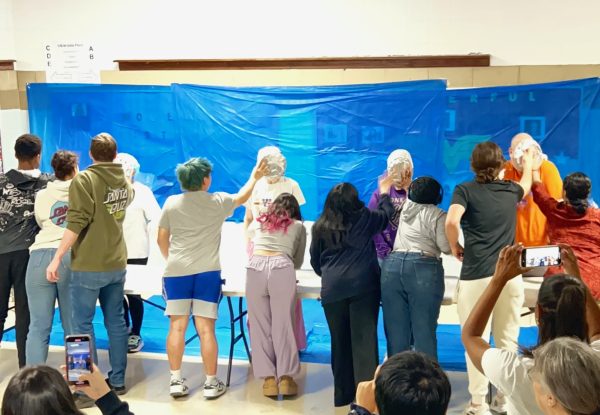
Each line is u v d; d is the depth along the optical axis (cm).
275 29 567
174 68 589
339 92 562
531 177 401
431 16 536
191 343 513
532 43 522
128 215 500
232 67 579
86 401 399
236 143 589
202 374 457
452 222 356
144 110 601
